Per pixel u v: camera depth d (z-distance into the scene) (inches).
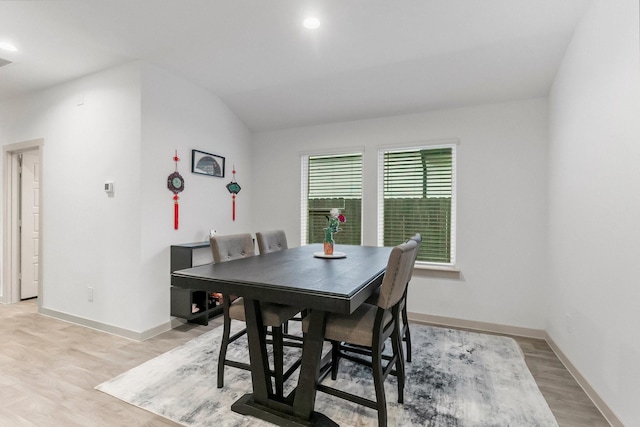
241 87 136.8
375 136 146.6
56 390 80.3
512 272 122.6
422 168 139.8
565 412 73.2
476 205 127.9
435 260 137.4
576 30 89.4
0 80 128.6
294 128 164.7
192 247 121.0
